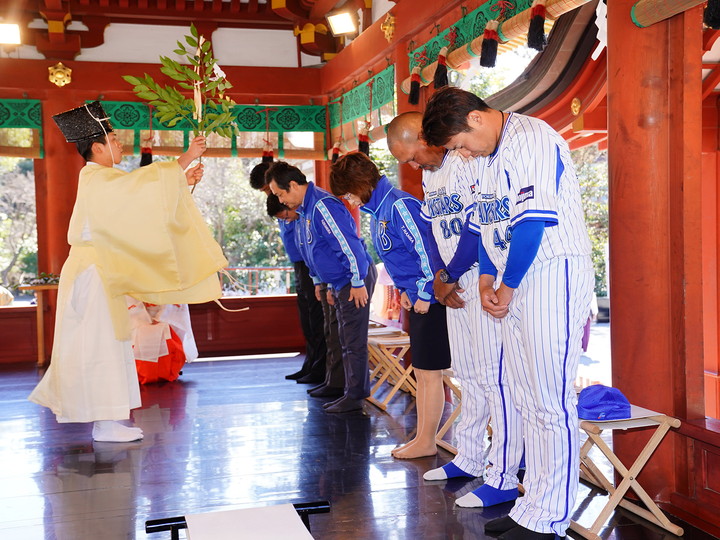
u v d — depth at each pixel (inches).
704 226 234.7
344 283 181.0
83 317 154.5
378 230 137.4
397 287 141.9
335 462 141.3
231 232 533.0
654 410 114.3
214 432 166.2
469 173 112.0
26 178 553.6
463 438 129.2
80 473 138.0
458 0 177.8
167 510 118.0
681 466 112.8
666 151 112.9
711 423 107.7
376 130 240.8
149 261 140.4
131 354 161.8
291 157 292.2
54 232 274.8
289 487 127.4
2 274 547.8
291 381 226.8
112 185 138.6
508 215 95.4
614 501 104.3
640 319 114.7
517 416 115.9
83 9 274.1
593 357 341.4
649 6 107.8
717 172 231.0
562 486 97.0
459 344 124.8
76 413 154.3
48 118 273.3
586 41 200.4
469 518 111.3
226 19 285.3
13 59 269.1
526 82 231.9
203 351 297.1
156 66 279.6
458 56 176.2
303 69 288.8
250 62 292.2
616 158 116.3
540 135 91.4
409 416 177.5
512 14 156.7
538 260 94.0
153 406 193.8
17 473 138.4
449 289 116.8
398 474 132.8
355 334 181.9
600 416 104.3
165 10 278.7
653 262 113.8
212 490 127.0
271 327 305.3
